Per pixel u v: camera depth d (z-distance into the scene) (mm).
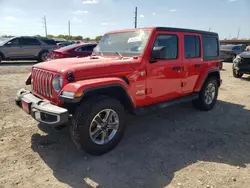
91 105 3096
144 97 3941
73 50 10508
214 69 5441
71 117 3146
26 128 4184
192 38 4824
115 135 3469
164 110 5555
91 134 3193
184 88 4770
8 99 5988
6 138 3764
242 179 2838
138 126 4496
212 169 3041
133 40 4090
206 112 5492
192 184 2713
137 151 3479
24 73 10625
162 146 3664
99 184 2688
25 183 2668
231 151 3557
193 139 3953
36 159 3182
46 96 3416
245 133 4262
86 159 3215
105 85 3150
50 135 3932
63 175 2844
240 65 10312
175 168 3043
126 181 2750
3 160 3119
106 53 4410
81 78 3119
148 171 2961
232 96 7152
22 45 14539
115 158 3262
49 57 11391
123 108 3492
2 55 14086
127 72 3586
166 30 4164
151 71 3939
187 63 4699
